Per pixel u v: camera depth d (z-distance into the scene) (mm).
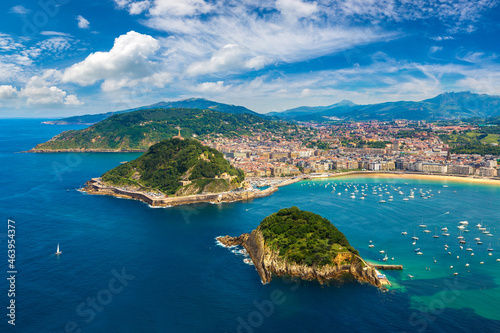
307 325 188250
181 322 191750
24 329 185000
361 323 189375
